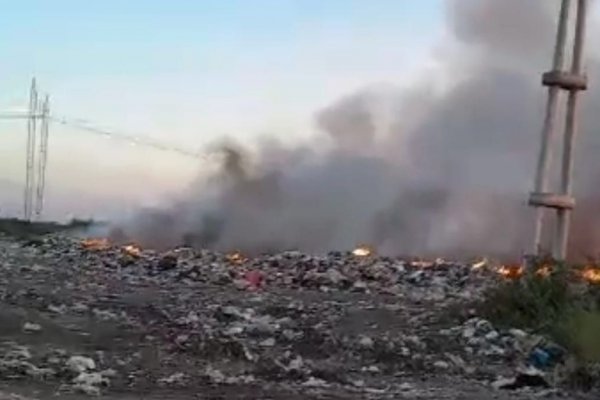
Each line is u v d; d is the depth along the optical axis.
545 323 19.45
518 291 20.77
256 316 21.03
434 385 15.27
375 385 15.02
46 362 14.66
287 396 13.48
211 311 21.25
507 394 14.72
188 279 29.66
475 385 15.43
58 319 18.94
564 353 17.67
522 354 17.81
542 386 15.50
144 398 12.79
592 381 15.67
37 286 24.75
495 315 20.34
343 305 23.69
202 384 14.09
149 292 25.14
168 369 15.00
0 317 18.09
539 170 32.38
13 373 13.76
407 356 17.28
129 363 15.22
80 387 13.12
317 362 16.59
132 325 18.77
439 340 18.53
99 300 22.48
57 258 35.97
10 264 31.47
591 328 18.28
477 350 18.09
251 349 17.08
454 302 23.12
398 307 23.28
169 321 19.48
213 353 16.34
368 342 18.03
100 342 16.81
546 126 32.38
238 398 13.12
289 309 22.41
